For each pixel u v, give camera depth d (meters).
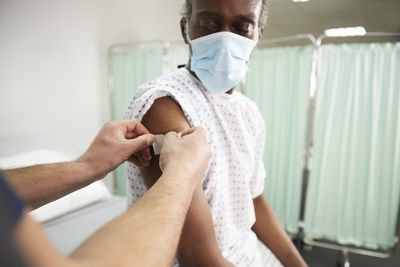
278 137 2.40
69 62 2.36
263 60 2.36
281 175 2.43
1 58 1.93
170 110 0.58
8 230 0.15
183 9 0.78
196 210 0.50
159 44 2.96
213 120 0.72
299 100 2.27
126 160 0.58
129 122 0.59
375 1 2.81
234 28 0.71
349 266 2.17
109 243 0.24
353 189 2.27
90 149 0.57
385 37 3.82
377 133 2.17
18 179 0.50
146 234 0.26
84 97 2.53
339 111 2.22
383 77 2.09
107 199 1.83
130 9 2.79
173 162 0.38
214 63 0.70
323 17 3.28
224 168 0.72
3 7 1.90
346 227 2.32
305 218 2.43
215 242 0.52
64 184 0.53
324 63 2.19
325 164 2.30
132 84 2.80
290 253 0.90
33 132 2.16
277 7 2.94
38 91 2.16
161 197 0.31
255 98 2.42
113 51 2.71
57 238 1.34
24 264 0.15
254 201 0.95
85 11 2.43
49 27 2.19
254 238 0.82
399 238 2.37
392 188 2.19
